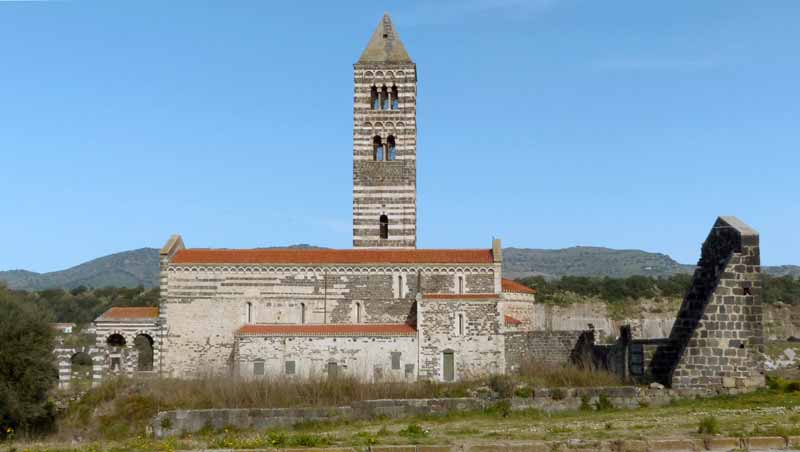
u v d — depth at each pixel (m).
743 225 63.44
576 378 67.56
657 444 40.53
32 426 70.44
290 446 43.44
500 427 51.81
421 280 94.38
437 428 52.72
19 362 69.38
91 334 137.75
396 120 106.94
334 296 94.19
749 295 61.94
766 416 49.47
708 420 45.28
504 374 77.31
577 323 164.25
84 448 48.41
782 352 81.56
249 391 67.62
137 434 64.25
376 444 42.78
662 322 163.00
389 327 90.56
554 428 48.97
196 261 94.06
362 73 107.75
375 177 106.19
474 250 97.50
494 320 89.06
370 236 105.38
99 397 73.81
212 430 61.47
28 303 75.44
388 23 110.44
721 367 61.53
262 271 94.25
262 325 92.12
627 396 62.22
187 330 93.19
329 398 66.94
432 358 88.44
